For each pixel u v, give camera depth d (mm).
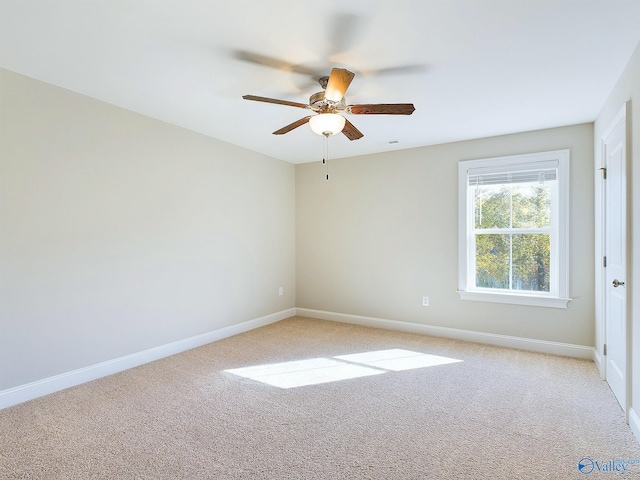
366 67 2328
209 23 1865
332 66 2324
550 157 3539
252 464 1824
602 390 2701
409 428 2174
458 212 4035
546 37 1980
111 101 2936
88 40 2027
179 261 3584
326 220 4988
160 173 3395
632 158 2170
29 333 2525
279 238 4988
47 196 2607
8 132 2408
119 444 1996
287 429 2160
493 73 2404
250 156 4469
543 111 3088
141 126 3225
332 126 2432
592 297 3373
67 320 2730
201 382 2854
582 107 2992
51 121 2619
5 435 2080
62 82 2586
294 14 1785
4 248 2400
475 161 3922
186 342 3660
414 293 4324
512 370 3107
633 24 1854
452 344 3857
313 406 2455
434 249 4191
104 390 2693
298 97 2854
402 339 4047
